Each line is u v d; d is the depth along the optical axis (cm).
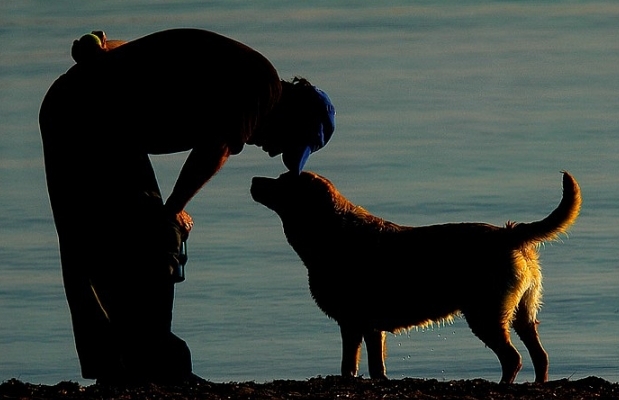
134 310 1058
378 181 2553
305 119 1088
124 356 1059
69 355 1686
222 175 2648
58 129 1055
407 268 1205
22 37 4547
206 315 1838
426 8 5478
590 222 2256
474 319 1195
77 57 1074
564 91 3553
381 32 4791
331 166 2692
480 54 4275
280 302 1888
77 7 5366
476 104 3394
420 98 3491
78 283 1055
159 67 1036
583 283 1933
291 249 2161
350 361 1233
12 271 2069
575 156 2759
